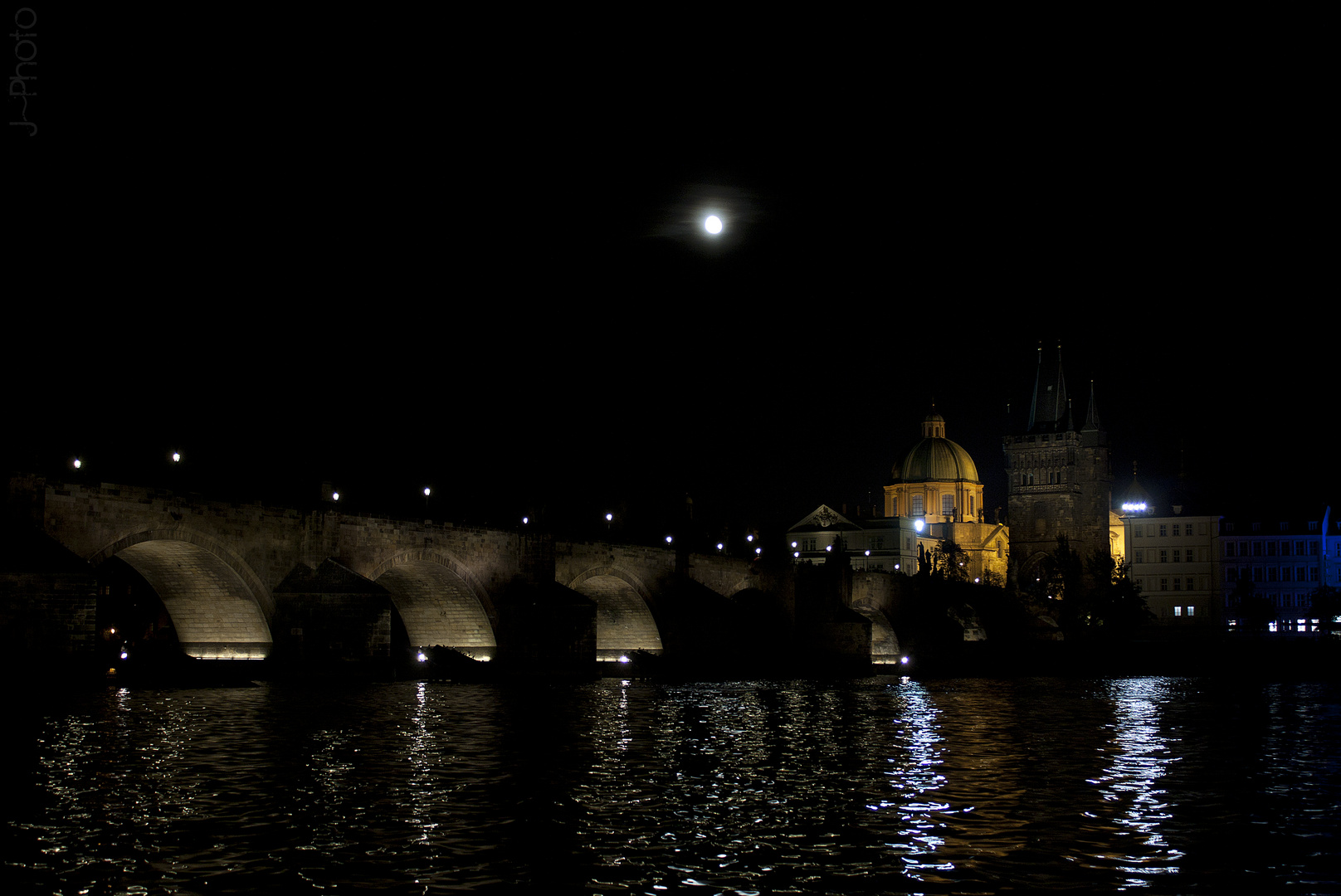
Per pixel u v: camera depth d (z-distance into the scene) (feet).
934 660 462.60
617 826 102.58
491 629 334.65
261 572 268.00
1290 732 187.21
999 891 84.53
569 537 374.84
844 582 480.23
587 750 153.38
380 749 148.46
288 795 115.14
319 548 281.74
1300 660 441.68
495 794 117.29
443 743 156.76
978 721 204.23
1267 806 114.52
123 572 434.30
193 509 250.37
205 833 98.58
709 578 454.81
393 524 301.84
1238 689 311.47
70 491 225.35
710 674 379.76
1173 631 647.15
